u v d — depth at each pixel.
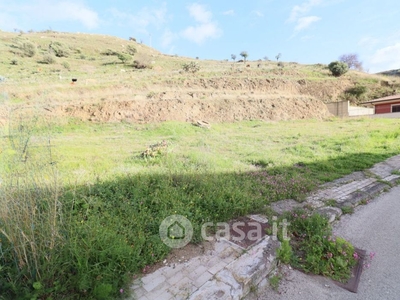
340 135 8.95
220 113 15.20
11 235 1.55
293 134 10.13
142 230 2.19
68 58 27.33
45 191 1.94
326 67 29.12
